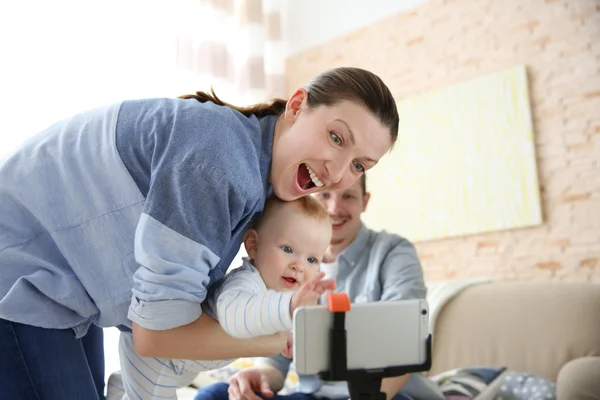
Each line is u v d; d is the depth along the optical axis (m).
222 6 3.78
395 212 3.62
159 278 0.90
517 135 3.19
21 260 1.02
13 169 1.05
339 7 4.16
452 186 3.40
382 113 1.07
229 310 0.99
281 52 4.35
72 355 1.07
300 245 1.32
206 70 3.64
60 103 3.00
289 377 2.14
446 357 2.51
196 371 1.24
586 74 3.03
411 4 3.78
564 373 1.94
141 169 1.00
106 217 1.01
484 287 2.60
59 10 3.04
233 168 0.94
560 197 3.04
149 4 3.40
